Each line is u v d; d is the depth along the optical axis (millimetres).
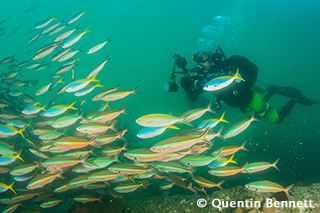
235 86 4930
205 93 6684
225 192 3773
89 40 38094
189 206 3666
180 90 14820
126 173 2602
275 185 2432
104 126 2988
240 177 5625
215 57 5500
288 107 5996
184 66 5977
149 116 2342
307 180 5031
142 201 4480
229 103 5312
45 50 5527
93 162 2791
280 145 6969
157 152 2316
